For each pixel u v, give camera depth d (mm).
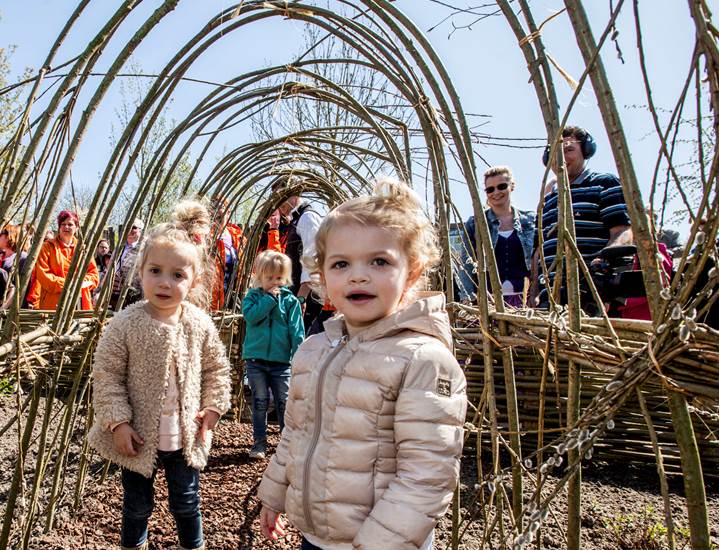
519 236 3500
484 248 1546
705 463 3084
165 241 2043
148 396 1990
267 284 3652
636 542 2332
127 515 2025
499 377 3291
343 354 1422
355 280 1355
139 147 2088
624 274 2344
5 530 1786
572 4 1107
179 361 2053
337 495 1322
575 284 1270
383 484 1311
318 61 2566
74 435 3391
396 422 1293
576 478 1285
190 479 2090
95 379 1987
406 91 2051
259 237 4859
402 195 1451
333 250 1393
